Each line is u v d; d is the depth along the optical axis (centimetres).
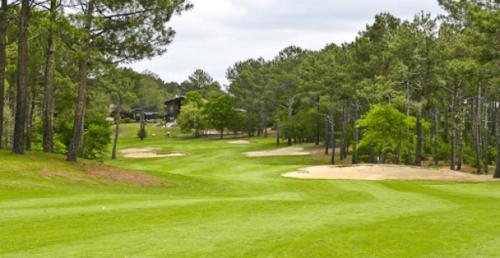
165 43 2906
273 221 1366
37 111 5391
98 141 5159
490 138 6831
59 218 1321
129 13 2752
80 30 2581
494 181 3209
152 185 2522
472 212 1642
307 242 1105
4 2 2894
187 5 2872
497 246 1112
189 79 16450
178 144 8756
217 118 9525
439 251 1059
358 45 5188
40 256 938
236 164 5056
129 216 1388
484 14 2925
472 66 3478
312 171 3922
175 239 1101
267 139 9125
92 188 2222
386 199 2111
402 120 4497
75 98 4559
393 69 4803
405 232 1248
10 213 1377
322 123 7469
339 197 2245
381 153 5006
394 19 5141
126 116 12950
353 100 6191
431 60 4303
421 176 3506
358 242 1124
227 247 1038
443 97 6081
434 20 4300
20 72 2698
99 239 1088
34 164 2452
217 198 2009
